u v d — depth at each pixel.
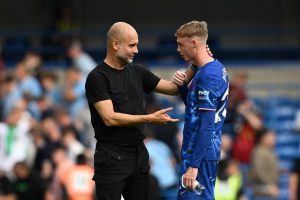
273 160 46.53
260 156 46.38
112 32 23.86
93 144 46.41
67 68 56.97
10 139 46.81
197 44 23.94
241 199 42.59
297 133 56.06
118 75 24.06
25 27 67.38
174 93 25.02
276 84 62.53
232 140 50.62
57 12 62.59
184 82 24.83
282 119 57.66
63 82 60.75
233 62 63.88
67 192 42.34
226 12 67.75
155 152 43.50
